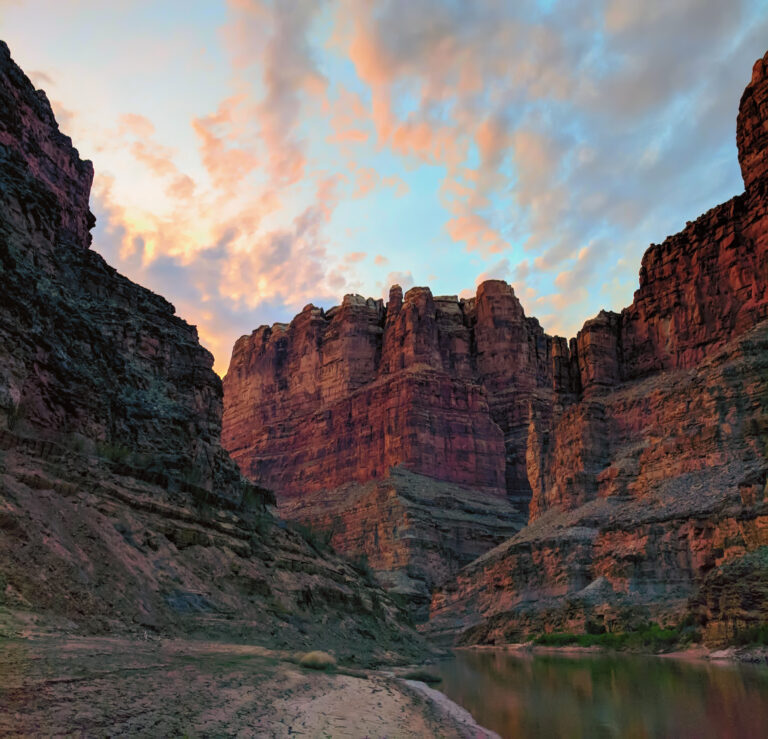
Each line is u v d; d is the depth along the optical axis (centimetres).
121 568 2772
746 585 4922
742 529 5588
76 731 1152
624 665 4488
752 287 10675
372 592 6762
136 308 5300
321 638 4097
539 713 2331
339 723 1741
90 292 4941
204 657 2334
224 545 4062
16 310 3266
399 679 3422
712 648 4944
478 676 3994
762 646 4428
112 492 3359
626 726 2009
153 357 5116
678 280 12131
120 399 4316
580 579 8831
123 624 2394
